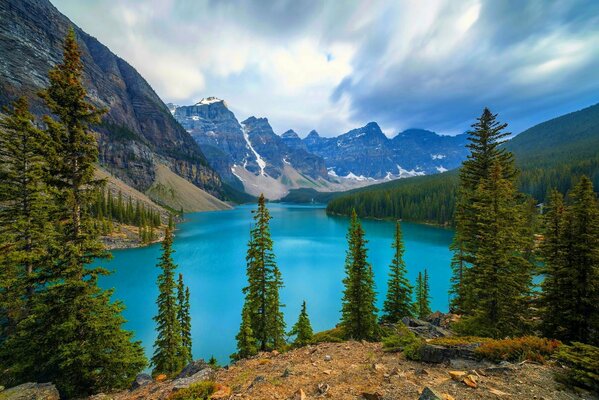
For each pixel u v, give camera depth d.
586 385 6.72
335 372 9.52
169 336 23.48
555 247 14.39
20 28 197.75
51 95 14.83
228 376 11.11
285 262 70.50
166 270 23.98
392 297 30.00
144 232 91.38
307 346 15.35
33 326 14.07
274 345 25.27
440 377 8.00
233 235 116.62
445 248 82.44
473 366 8.77
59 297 14.18
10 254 14.15
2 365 13.28
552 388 6.76
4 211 19.00
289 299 46.69
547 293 14.86
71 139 15.36
